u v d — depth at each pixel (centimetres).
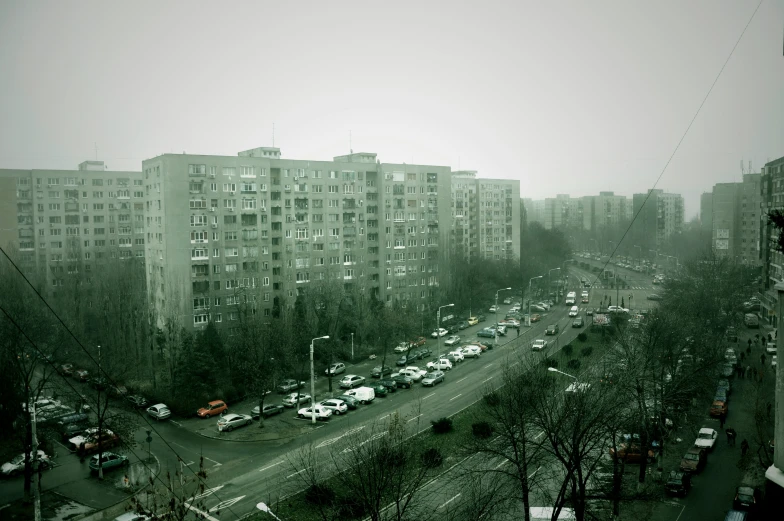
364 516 3359
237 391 6994
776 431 1653
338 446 4859
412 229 12112
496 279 14275
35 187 13150
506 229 16812
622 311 10212
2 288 8750
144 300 9362
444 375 7756
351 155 12238
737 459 4912
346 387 7338
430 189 12375
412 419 5812
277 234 9925
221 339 8094
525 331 10662
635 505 4119
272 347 7044
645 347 5144
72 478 4794
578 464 3122
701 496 4250
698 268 11531
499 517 3638
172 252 8781
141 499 4275
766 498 1644
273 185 9894
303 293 9256
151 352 8000
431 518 3500
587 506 3744
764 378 6750
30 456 4578
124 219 14175
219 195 9175
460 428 5425
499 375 7462
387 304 11231
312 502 3659
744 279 11538
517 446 3522
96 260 12688
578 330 10369
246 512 3912
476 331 10975
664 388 4934
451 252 12850
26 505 4281
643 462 4178
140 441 5600
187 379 6569
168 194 8750
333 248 10750
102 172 13900
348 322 9075
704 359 5903
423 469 3475
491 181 16438
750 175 15412
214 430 5894
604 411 3209
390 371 7994
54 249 13375
